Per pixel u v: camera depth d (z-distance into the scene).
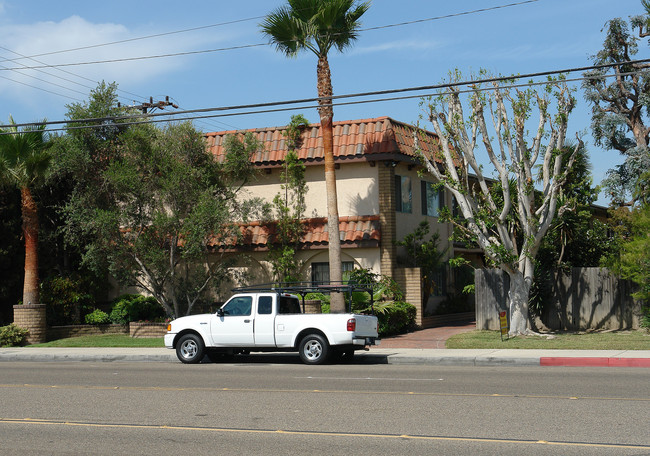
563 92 21.11
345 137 28.09
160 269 26.56
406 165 29.06
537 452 7.79
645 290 21.55
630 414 9.88
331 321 18.23
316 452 8.03
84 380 15.34
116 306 28.89
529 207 21.66
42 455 8.16
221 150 29.16
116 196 26.97
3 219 28.53
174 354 20.84
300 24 23.47
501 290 24.91
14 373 17.12
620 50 30.62
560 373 15.25
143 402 11.90
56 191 28.88
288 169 28.19
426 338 23.98
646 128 30.67
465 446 8.15
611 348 19.39
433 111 22.34
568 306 24.25
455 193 22.55
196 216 25.08
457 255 32.94
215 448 8.33
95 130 27.58
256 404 11.46
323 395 12.34
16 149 25.94
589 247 26.31
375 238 27.00
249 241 28.48
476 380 14.11
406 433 8.95
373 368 17.28
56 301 28.20
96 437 9.06
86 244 27.95
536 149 21.83
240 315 19.02
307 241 27.84
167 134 27.33
